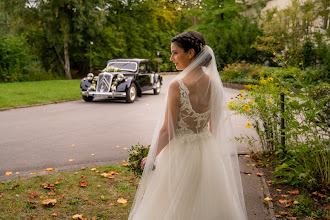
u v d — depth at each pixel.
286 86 4.52
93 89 11.87
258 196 3.37
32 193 3.37
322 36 16.72
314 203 3.18
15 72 22.33
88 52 30.98
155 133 1.90
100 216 2.93
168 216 1.83
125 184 3.71
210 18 29.77
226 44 22.89
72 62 32.84
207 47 1.90
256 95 4.80
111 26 32.22
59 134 6.59
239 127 6.79
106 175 3.96
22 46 23.89
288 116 4.12
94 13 26.61
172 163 1.85
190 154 1.85
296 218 2.89
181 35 1.86
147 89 14.04
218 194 1.90
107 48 30.95
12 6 25.20
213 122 1.97
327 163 3.62
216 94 1.92
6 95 13.05
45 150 5.36
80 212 3.02
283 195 3.37
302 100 3.76
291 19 18.41
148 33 36.09
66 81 22.92
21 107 10.50
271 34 18.97
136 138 6.25
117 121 8.09
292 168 3.71
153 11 34.41
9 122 7.93
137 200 1.98
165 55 37.88
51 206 3.13
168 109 1.79
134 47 33.94
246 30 22.98
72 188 3.58
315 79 14.01
